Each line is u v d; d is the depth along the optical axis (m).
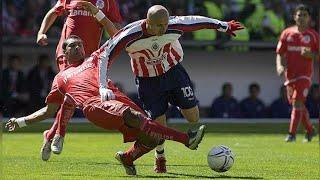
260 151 36.84
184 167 28.19
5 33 69.56
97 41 31.45
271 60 77.25
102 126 23.22
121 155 24.64
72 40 25.86
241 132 54.88
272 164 29.77
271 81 77.38
